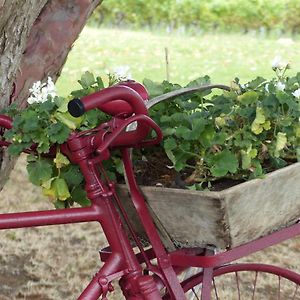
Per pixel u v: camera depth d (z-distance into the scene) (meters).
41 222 1.68
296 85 2.04
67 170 1.79
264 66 7.38
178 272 1.82
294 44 8.16
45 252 3.63
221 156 1.76
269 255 3.59
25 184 4.51
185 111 1.96
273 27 8.63
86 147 1.70
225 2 8.79
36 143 1.73
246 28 8.73
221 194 1.59
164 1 9.10
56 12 2.21
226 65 7.50
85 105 1.54
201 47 8.24
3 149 2.08
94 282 1.72
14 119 1.71
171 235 1.76
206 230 1.68
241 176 1.83
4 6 1.84
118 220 1.74
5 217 1.66
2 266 3.49
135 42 8.52
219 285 3.22
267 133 1.89
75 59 7.80
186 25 9.00
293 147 1.92
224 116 1.85
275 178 1.71
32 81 2.12
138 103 1.63
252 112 1.83
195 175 1.83
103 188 1.73
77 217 1.71
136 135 1.69
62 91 6.61
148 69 7.46
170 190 1.66
